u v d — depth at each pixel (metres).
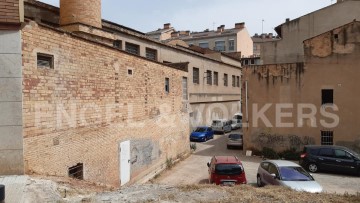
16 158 8.71
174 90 22.30
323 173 18.94
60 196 8.27
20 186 8.07
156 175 18.70
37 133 9.33
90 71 12.12
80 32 14.77
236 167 14.91
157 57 28.38
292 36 28.27
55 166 10.12
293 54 28.19
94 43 12.38
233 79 46.28
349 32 22.59
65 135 10.62
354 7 26.66
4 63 8.62
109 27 22.19
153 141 18.48
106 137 13.29
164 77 20.34
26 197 7.53
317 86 23.23
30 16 16.28
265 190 10.88
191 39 62.41
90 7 15.51
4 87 8.62
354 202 9.52
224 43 59.19
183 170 20.23
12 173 8.73
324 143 23.16
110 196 9.30
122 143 14.66
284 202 9.25
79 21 15.19
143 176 17.05
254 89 24.86
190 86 33.44
